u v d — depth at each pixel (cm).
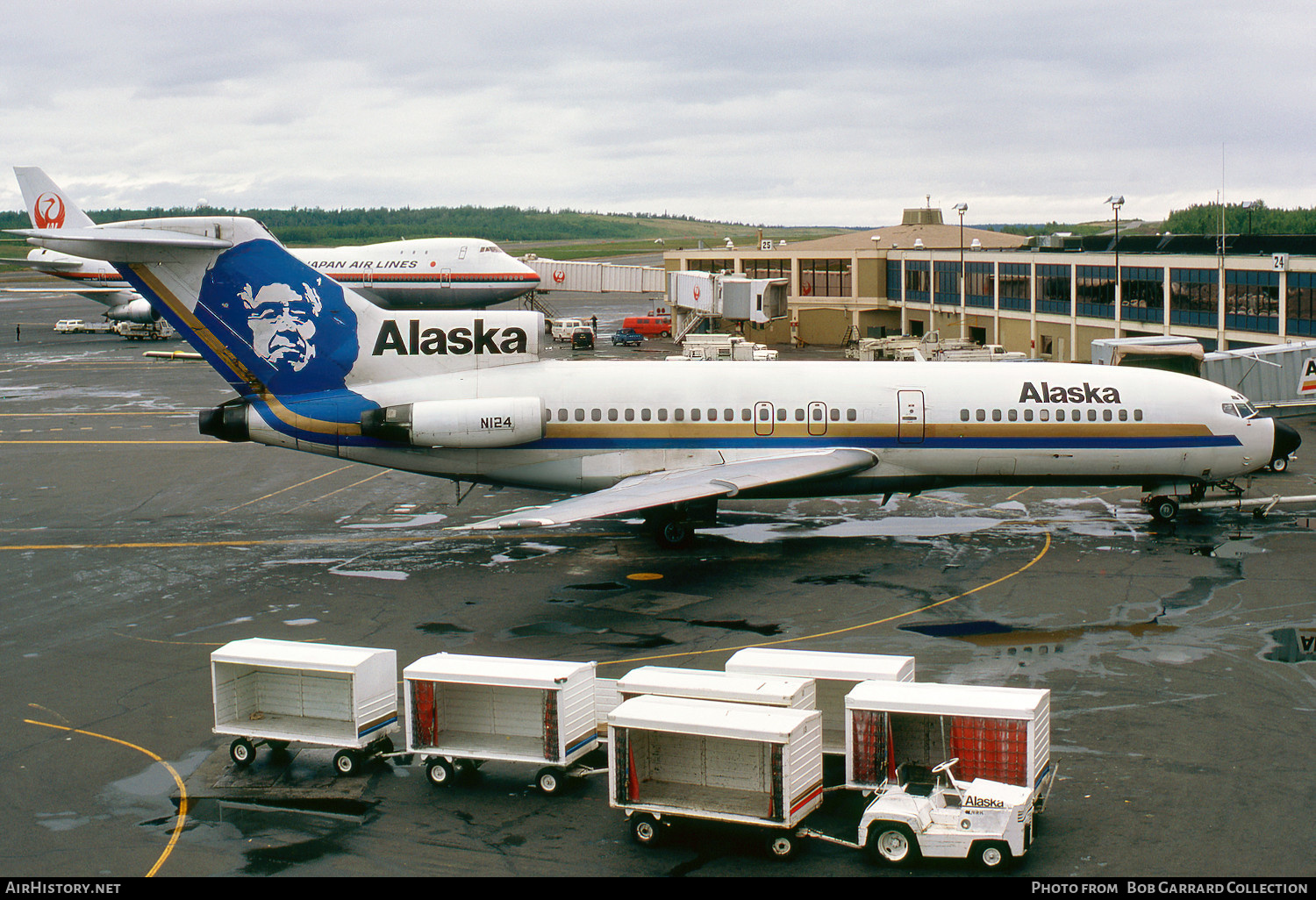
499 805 2045
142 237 3591
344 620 3128
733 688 2036
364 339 3853
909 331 10206
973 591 3288
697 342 8044
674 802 1909
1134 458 3944
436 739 2123
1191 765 2130
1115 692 2489
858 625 2998
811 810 1912
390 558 3816
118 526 4306
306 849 1886
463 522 4347
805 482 3931
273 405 3819
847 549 3828
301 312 3797
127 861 1853
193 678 2708
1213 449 3950
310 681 2252
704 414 3884
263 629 3064
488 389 3859
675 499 3331
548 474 3916
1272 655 2700
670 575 3556
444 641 2931
